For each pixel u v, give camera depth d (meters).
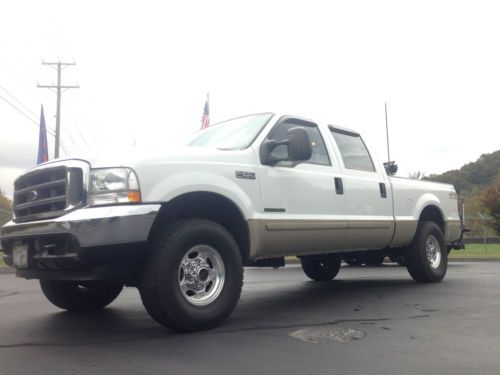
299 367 3.24
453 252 18.58
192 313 4.14
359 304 5.61
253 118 5.57
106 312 5.35
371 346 3.74
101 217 3.80
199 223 4.29
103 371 3.18
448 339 3.94
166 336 4.10
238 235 4.82
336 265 8.38
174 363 3.35
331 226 5.55
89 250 3.78
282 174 5.14
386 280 8.15
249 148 4.96
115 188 3.96
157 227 4.28
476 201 37.25
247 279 8.91
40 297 6.55
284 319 4.77
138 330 4.36
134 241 3.86
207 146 5.36
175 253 4.06
